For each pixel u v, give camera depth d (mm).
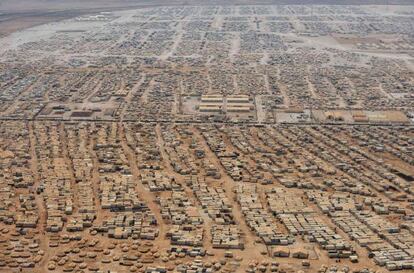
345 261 182875
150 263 182250
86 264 182000
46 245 193750
